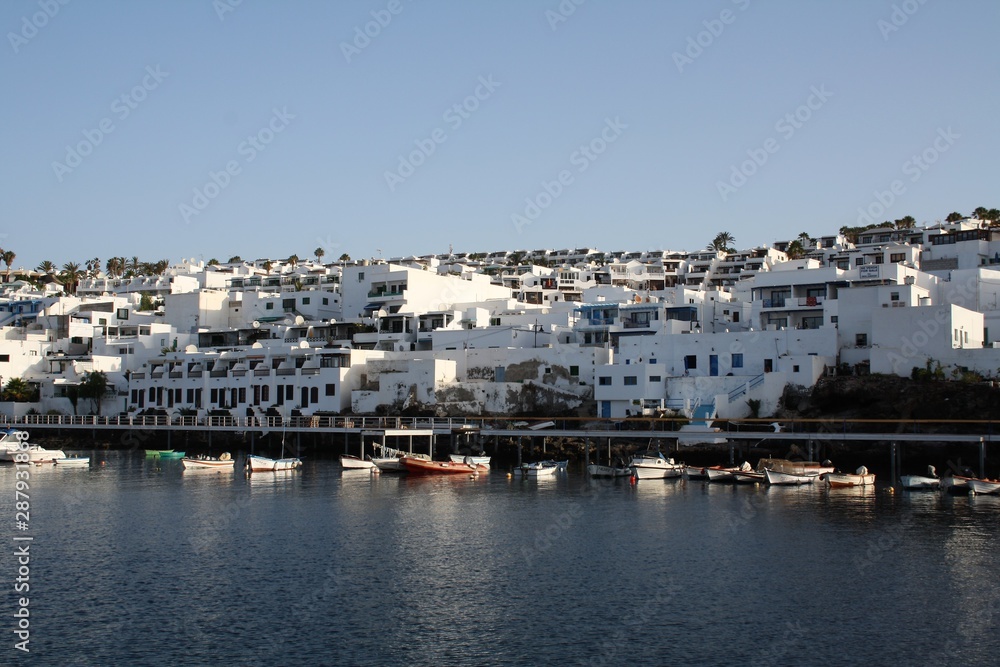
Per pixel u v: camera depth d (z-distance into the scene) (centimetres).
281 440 12138
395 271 16075
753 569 5547
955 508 7412
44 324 17200
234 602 4956
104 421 13625
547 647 4306
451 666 4094
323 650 4272
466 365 12512
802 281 12506
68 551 6078
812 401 10094
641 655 4209
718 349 11175
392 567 5650
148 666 4081
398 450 10588
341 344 14588
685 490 8531
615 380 10844
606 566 5647
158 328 16825
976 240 16512
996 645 4300
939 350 10025
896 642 4347
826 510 7344
